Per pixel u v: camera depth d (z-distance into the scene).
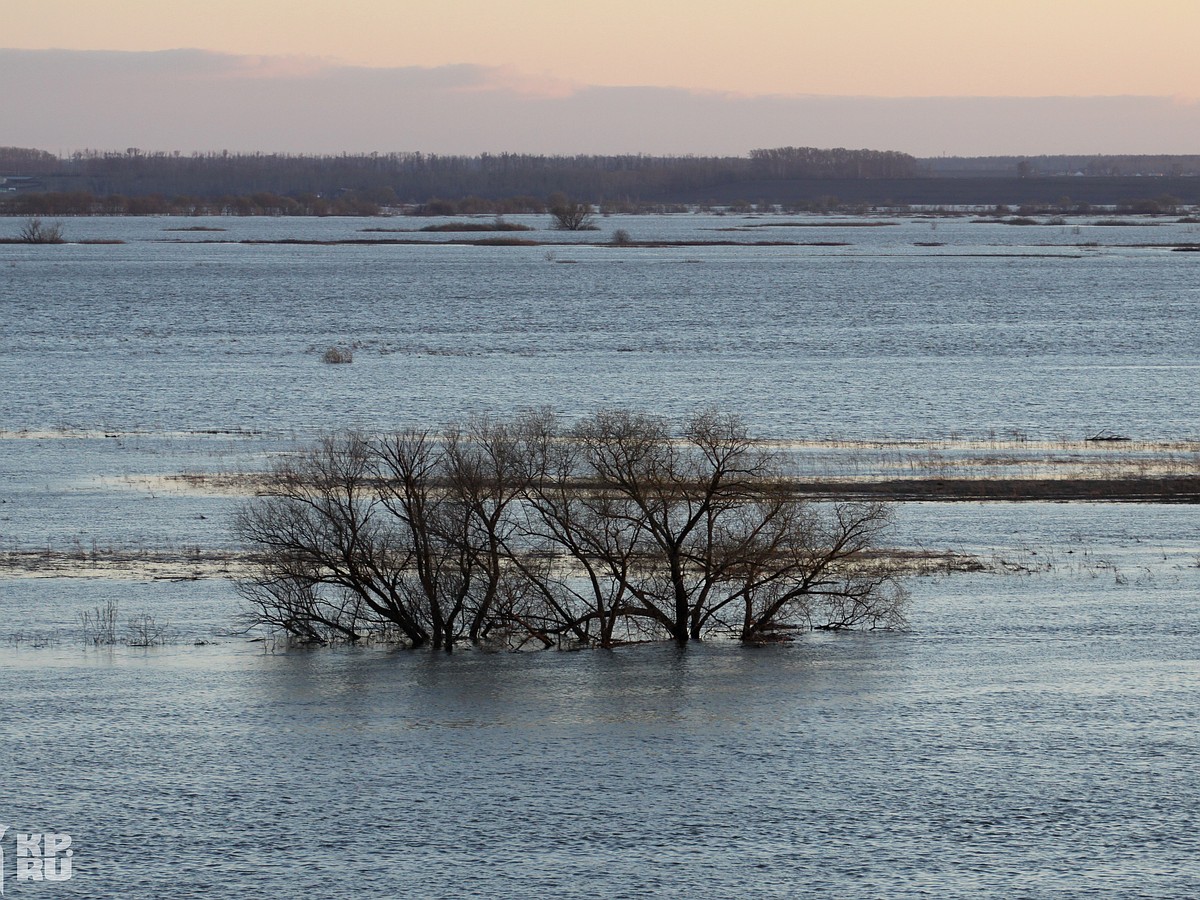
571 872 64.25
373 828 69.31
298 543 106.62
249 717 86.88
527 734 83.50
